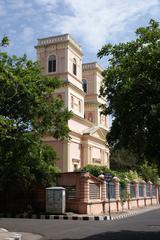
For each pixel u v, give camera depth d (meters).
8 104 25.78
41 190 30.70
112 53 15.27
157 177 52.50
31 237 16.41
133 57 14.41
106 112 14.92
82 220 25.38
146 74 13.92
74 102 47.59
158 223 21.97
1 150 25.88
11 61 26.50
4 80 20.72
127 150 14.92
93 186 30.55
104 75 15.34
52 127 29.25
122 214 30.25
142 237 15.54
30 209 30.09
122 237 15.56
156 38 14.40
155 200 51.97
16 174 29.19
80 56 50.75
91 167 37.56
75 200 29.39
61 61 47.06
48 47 47.88
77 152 47.22
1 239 14.98
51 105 28.44
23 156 27.20
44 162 29.91
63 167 43.94
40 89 27.47
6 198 31.41
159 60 13.83
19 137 25.81
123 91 14.03
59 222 23.34
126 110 14.20
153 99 13.83
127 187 38.75
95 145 50.84
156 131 13.87
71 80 47.34
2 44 18.48
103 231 17.94
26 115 26.36
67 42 46.91
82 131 49.34
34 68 27.62
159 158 14.44
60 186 30.17
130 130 14.22
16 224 21.94
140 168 51.22
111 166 56.12
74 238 15.46
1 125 19.70
